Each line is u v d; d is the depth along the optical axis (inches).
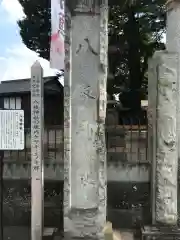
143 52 520.4
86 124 185.9
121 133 291.6
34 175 206.1
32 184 206.7
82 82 184.5
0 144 190.1
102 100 183.9
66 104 185.9
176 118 213.2
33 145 205.0
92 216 187.6
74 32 182.9
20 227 245.0
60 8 277.6
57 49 283.3
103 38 181.9
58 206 243.1
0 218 190.1
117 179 249.8
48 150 275.0
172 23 217.8
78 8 180.7
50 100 470.9
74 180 187.9
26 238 236.7
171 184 214.2
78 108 185.5
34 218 207.6
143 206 245.8
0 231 190.4
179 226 218.2
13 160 249.0
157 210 216.8
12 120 189.2
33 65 203.6
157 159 215.9
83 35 182.5
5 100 458.3
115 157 263.0
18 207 246.5
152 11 480.1
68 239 188.9
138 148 275.4
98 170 187.3
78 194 187.8
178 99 217.9
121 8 464.8
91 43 182.7
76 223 188.2
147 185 246.7
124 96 528.4
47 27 470.6
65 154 187.6
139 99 521.7
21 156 258.8
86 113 185.6
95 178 187.6
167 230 211.6
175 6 215.8
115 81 547.5
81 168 187.0
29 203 245.3
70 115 186.1
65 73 184.9
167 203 214.7
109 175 250.5
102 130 186.5
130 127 284.4
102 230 188.5
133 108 517.7
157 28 504.1
